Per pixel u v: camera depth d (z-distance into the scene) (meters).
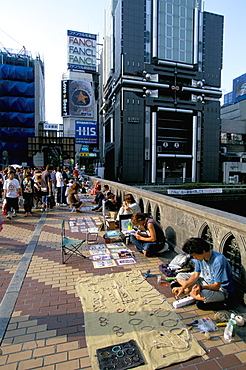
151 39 54.41
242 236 3.16
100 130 75.62
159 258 4.71
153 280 3.83
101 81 73.44
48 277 3.93
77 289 3.52
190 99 58.12
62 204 11.02
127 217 5.93
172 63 55.38
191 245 3.02
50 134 39.69
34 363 2.23
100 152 75.00
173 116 58.09
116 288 3.56
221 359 2.29
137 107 53.09
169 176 57.44
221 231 3.57
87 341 2.49
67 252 5.01
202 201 34.59
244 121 71.94
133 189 7.57
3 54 55.75
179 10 56.31
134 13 53.03
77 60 69.75
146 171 54.28
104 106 67.25
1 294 3.41
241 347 2.44
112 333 2.61
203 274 3.23
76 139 57.78
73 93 62.66
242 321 2.74
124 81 51.78
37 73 55.44
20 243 5.64
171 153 56.91
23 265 4.36
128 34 52.75
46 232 6.50
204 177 58.34
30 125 54.62
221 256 3.04
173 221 5.14
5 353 2.35
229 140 71.56
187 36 57.31
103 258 4.70
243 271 3.19
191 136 58.62
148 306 3.11
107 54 63.62
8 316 2.90
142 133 53.53
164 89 55.31
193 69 57.66
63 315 2.94
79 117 63.31
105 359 2.25
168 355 2.31
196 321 2.81
